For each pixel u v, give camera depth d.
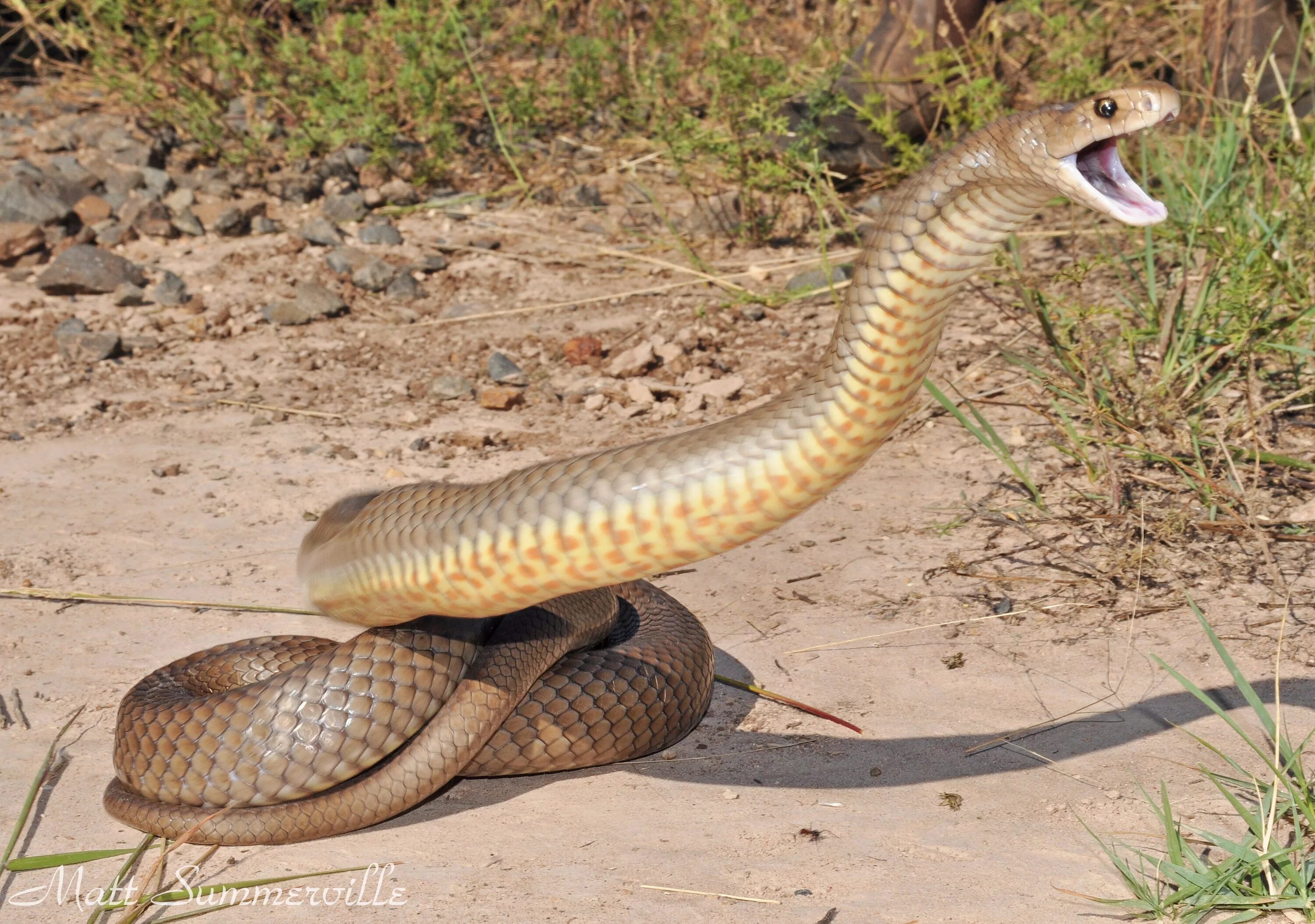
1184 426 7.24
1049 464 7.20
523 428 8.31
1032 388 8.02
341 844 4.36
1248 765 4.55
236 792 4.37
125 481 7.63
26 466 7.83
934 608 5.95
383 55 13.58
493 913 3.91
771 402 3.60
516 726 4.73
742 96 11.39
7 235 11.17
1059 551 6.37
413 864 4.21
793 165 11.38
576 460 3.77
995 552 6.41
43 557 6.68
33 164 12.67
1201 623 4.52
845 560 6.48
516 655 4.61
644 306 10.22
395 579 4.04
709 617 6.04
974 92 10.62
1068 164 3.34
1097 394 7.38
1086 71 10.66
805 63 12.54
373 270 10.69
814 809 4.48
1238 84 10.62
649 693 4.89
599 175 13.06
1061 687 5.23
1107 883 3.95
